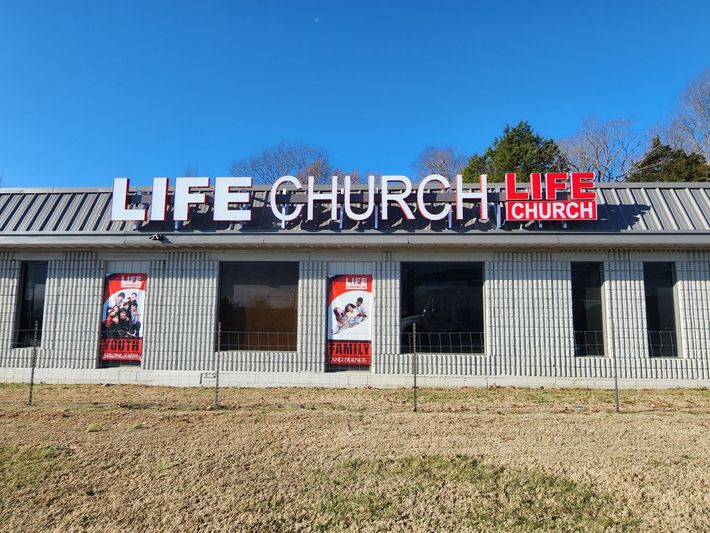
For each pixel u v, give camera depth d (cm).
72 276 1160
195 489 482
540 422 733
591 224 1077
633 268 1088
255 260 1141
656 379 1053
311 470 532
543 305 1086
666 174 3356
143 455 579
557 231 1067
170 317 1130
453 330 1103
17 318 1160
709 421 738
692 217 1078
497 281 1098
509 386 1062
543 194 1094
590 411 813
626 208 1103
